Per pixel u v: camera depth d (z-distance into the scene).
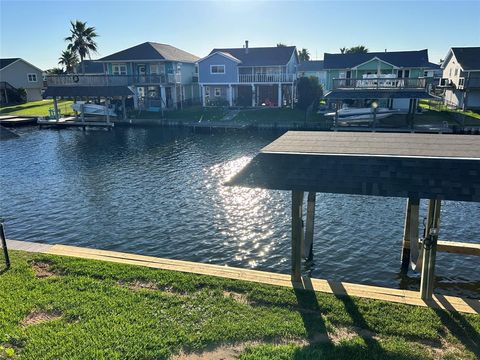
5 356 6.39
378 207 16.56
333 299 7.93
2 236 9.61
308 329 7.01
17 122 42.59
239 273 9.06
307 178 7.87
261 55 47.81
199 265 9.51
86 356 6.36
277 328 7.02
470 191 7.06
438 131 31.16
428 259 7.79
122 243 13.69
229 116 41.84
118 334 6.89
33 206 17.30
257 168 8.27
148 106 47.38
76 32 59.66
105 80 42.12
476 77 38.16
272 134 35.34
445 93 47.72
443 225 14.85
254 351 6.44
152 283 8.66
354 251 12.77
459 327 7.06
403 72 41.72
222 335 6.85
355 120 35.16
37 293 8.23
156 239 13.97
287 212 16.38
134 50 48.47
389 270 11.64
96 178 21.77
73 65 69.19
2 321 7.27
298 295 8.08
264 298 7.98
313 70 66.31
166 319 7.32
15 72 59.97
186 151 28.89
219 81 46.81
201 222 15.41
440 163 7.62
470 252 10.17
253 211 16.55
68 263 9.62
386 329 7.00
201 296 8.08
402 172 7.57
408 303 7.82
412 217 11.16
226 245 13.45
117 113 45.50
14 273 9.17
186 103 51.38
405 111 36.56
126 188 19.88
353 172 7.77
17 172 23.23
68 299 7.97
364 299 7.94
